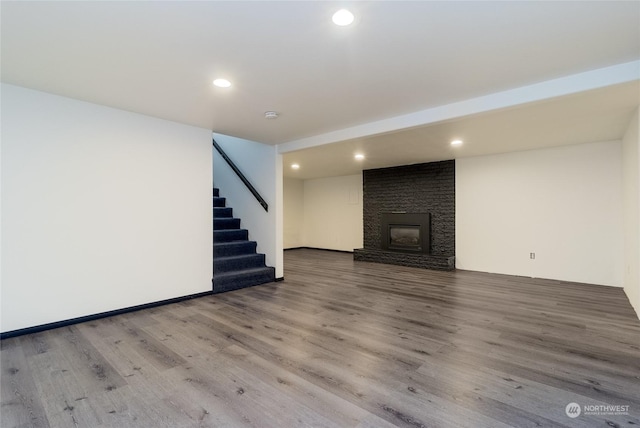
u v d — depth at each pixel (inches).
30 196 113.5
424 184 261.3
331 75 100.0
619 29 75.3
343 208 348.2
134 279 139.1
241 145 222.7
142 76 100.7
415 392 77.3
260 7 66.5
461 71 97.7
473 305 148.5
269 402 73.4
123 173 135.6
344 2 65.0
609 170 184.5
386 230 284.8
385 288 181.6
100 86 109.0
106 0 63.8
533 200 210.5
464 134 168.1
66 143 121.0
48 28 74.0
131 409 71.0
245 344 105.0
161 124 147.2
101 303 129.7
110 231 132.3
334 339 109.1
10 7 65.7
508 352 98.9
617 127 153.7
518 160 215.8
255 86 108.4
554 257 203.5
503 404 72.3
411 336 111.7
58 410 70.7
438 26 73.9
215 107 129.9
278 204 201.3
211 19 70.7
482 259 231.6
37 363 91.8
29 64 92.7
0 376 84.7
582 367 89.3
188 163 157.2
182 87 109.3
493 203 226.4
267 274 194.7
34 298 114.3
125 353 98.2
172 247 151.6
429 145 195.3
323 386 80.0
